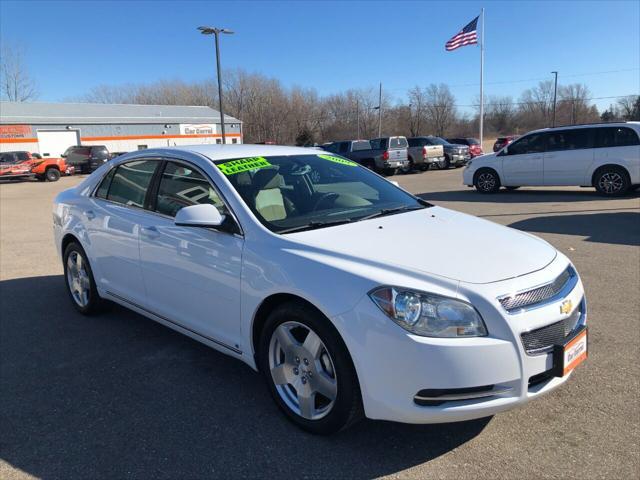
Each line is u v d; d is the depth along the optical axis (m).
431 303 2.51
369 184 4.24
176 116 55.84
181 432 3.03
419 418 2.52
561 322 2.72
